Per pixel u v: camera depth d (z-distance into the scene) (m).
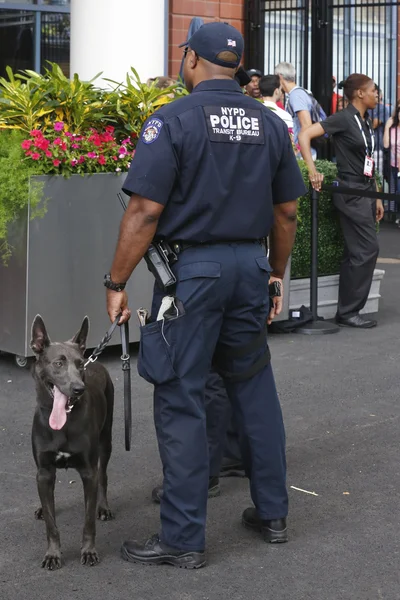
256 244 4.52
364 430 6.46
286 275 9.21
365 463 5.85
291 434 6.37
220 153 4.31
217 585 4.25
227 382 4.63
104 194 7.61
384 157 15.60
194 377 4.39
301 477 5.61
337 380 7.65
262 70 15.34
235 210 4.37
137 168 4.25
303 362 8.19
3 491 5.34
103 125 7.79
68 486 5.43
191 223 4.33
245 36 15.14
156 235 4.40
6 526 4.88
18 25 14.10
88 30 10.49
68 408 4.25
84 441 4.34
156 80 8.66
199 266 4.32
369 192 9.10
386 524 4.95
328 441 6.24
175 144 4.23
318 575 4.36
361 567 4.45
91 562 4.43
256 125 4.43
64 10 14.38
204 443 4.41
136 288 7.96
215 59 4.40
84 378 4.35
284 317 9.29
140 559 4.44
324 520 5.00
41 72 14.35
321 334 9.21
